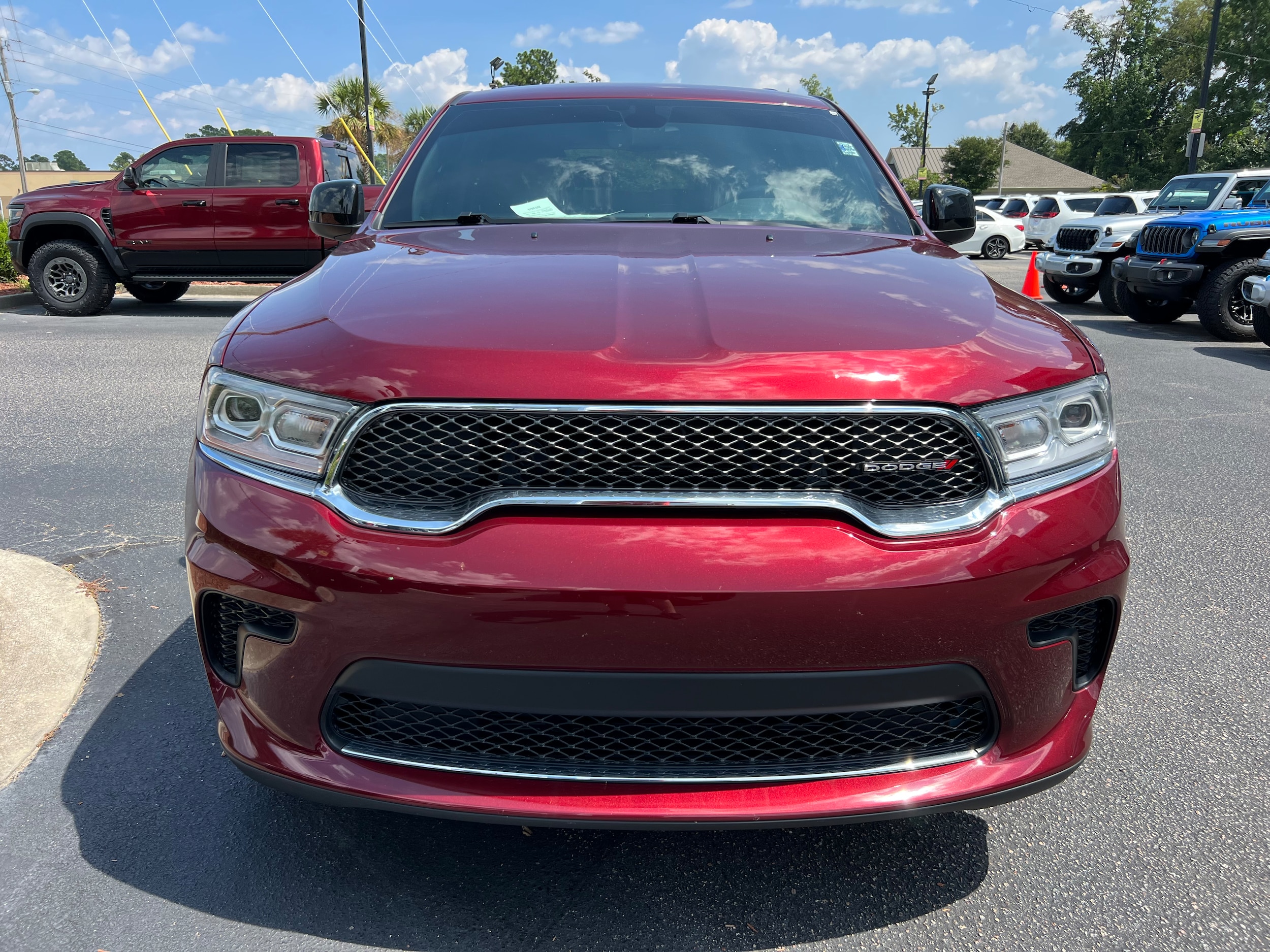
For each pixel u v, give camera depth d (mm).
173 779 2252
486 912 1840
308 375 1636
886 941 1790
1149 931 1825
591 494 1530
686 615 1480
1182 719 2617
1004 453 1621
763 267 2074
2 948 1720
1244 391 7316
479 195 2781
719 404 1535
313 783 1653
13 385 6492
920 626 1536
